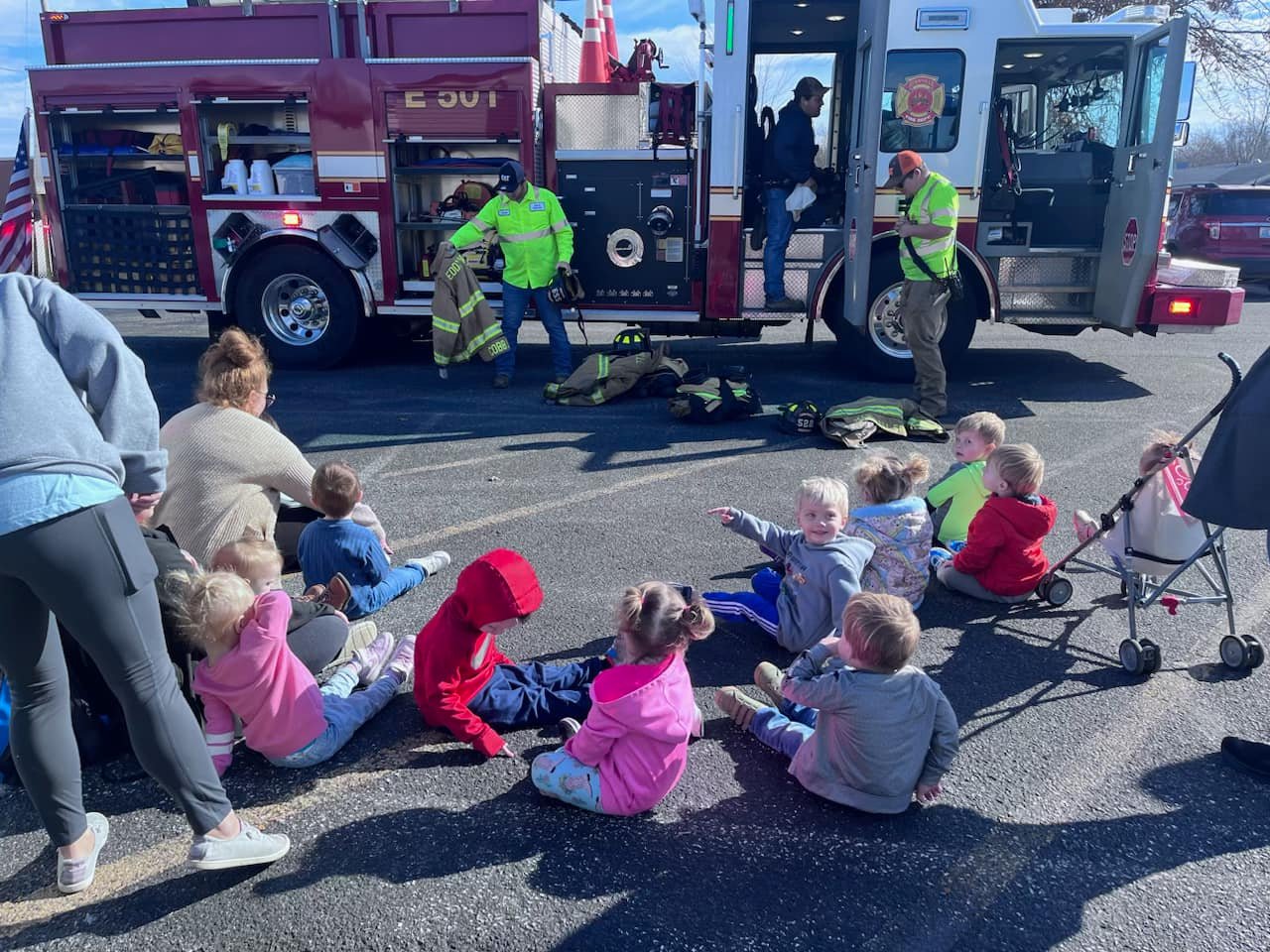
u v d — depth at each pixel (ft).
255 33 27.32
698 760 10.05
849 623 8.82
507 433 22.18
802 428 21.76
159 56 27.78
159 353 32.83
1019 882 8.23
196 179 27.86
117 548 7.16
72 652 9.47
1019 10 24.62
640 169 26.50
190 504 12.47
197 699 9.96
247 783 9.61
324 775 9.75
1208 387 26.91
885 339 27.09
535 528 16.31
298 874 8.32
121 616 7.27
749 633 12.78
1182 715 10.77
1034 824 8.98
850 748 8.89
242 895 8.06
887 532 12.44
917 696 8.81
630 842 8.75
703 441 21.48
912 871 8.38
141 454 7.48
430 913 7.85
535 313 27.63
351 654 11.84
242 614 9.26
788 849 8.66
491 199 26.00
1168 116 22.84
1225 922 7.77
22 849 8.67
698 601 8.98
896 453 20.67
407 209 27.99
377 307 28.35
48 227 28.84
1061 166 26.84
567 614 13.15
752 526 12.46
